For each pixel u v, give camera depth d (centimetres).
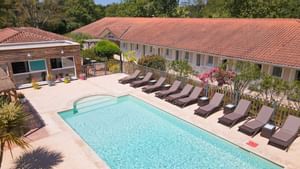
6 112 938
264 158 1119
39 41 2367
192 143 1313
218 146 1278
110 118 1638
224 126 1420
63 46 2334
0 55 1988
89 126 1514
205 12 6888
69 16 6656
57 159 1105
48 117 1561
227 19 3100
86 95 2000
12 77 2108
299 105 1440
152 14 6712
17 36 2336
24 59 2125
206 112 1549
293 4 4272
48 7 6172
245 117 1501
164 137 1380
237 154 1201
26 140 1262
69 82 2388
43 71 2297
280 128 1305
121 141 1335
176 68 2097
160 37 3253
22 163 1074
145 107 1833
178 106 1744
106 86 2261
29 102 1822
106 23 5241
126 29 4241
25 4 5834
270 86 1500
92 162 1087
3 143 927
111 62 2911
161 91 1989
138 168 1105
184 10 6681
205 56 2658
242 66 1727
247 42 2334
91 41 3953
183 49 2688
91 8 7269
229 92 1641
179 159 1171
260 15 4359
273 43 2158
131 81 2355
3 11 5319
